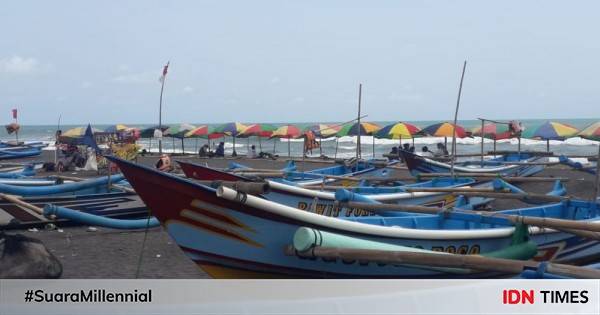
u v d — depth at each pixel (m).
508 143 66.50
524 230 9.27
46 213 12.06
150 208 7.59
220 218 7.51
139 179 7.35
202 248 7.71
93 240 12.80
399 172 27.88
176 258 11.14
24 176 20.36
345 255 7.08
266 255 7.72
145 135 40.69
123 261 10.83
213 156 40.78
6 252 8.38
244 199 7.29
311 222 7.71
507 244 9.27
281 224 7.62
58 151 32.44
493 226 9.59
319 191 14.01
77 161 30.17
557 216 11.93
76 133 35.00
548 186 24.12
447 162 29.55
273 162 36.41
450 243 8.70
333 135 39.25
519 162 26.39
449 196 15.84
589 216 11.78
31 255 8.48
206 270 7.87
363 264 7.88
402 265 7.47
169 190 7.32
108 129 40.38
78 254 11.40
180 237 7.70
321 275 7.88
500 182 13.82
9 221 13.32
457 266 6.61
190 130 42.81
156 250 11.85
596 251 10.73
